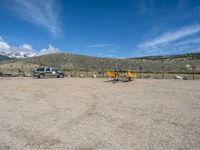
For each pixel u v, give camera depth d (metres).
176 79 22.94
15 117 7.41
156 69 79.00
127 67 92.31
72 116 7.32
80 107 8.77
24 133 5.70
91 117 7.12
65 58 113.38
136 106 8.62
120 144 4.77
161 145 4.63
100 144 4.80
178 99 9.83
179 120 6.43
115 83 18.98
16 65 98.69
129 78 21.55
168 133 5.35
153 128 5.78
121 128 5.87
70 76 36.03
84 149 4.57
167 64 103.62
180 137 5.05
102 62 106.56
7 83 20.84
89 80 23.64
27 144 4.93
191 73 42.25
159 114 7.21
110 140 5.02
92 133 5.54
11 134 5.65
